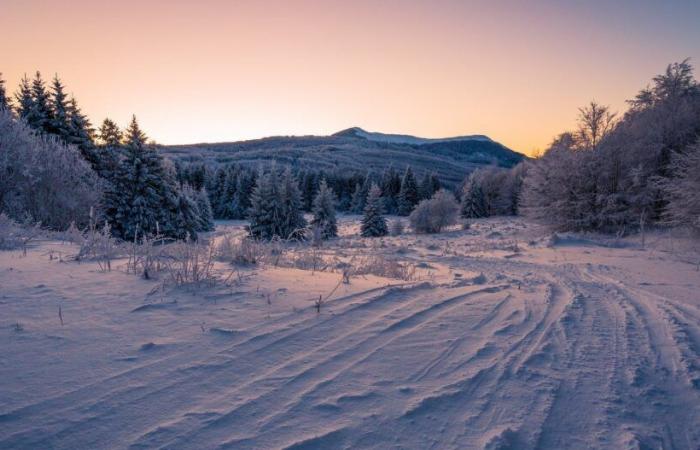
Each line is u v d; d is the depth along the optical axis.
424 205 36.56
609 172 19.67
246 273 4.94
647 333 3.71
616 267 9.51
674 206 15.12
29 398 1.93
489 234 26.55
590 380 2.66
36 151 14.35
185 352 2.58
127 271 4.49
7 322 2.85
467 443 1.88
